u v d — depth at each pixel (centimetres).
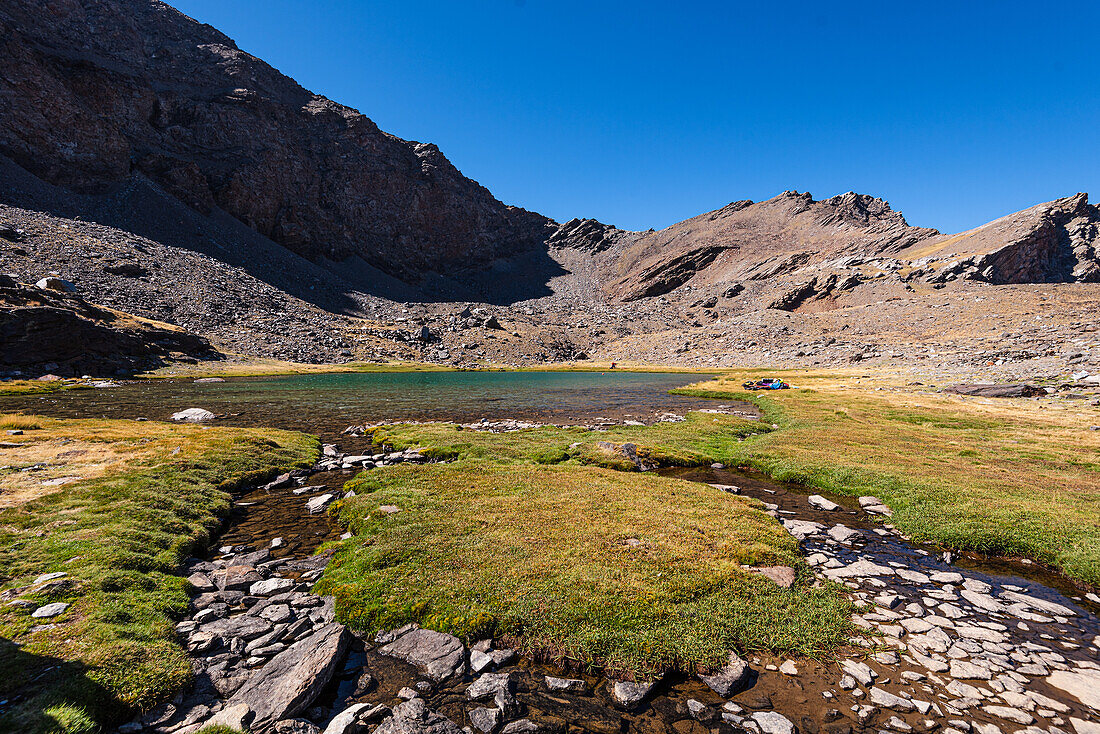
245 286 17288
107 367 8312
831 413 4128
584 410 4962
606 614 974
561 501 1709
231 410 4575
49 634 816
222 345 12388
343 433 3434
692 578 1122
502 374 13612
